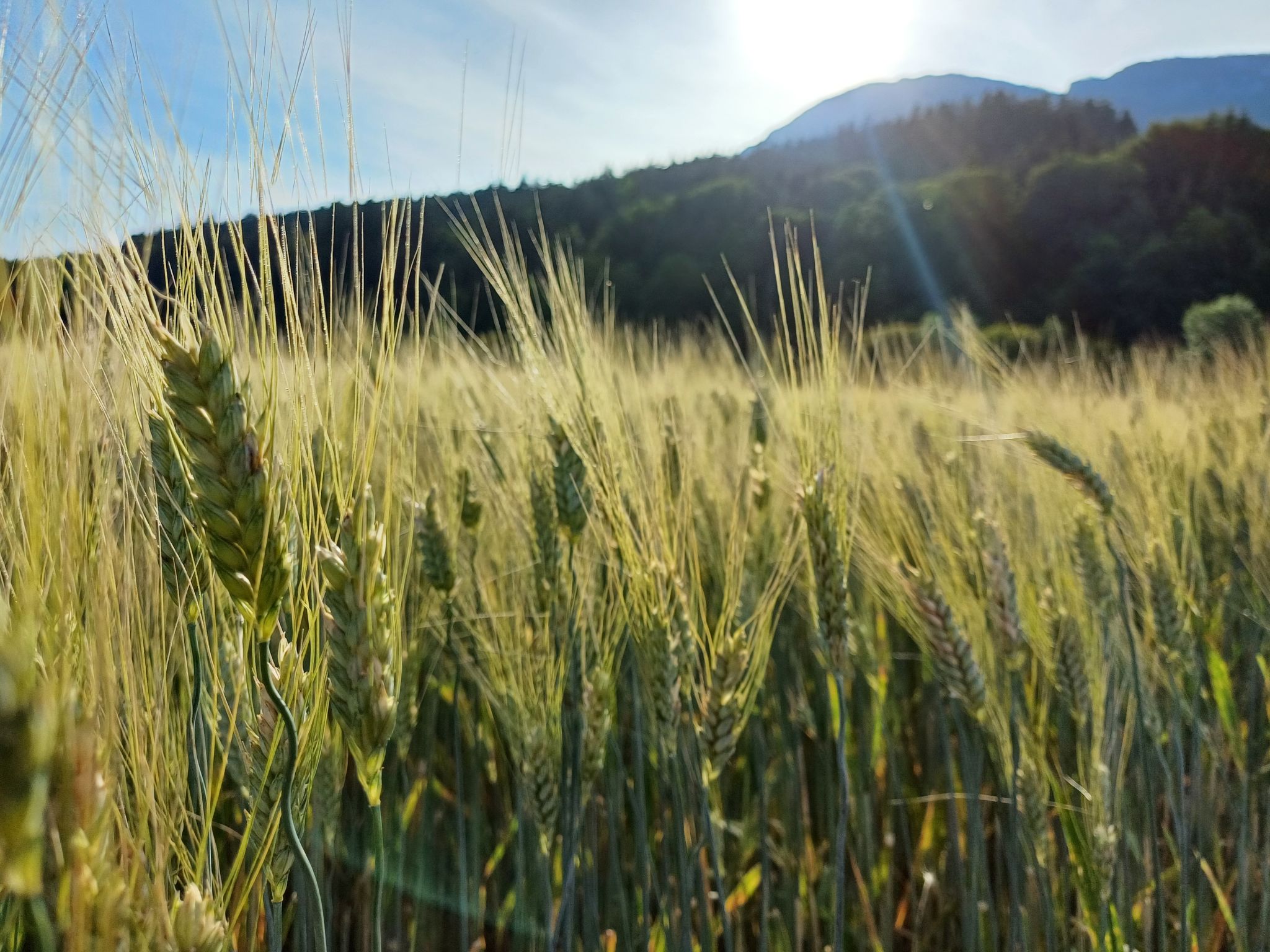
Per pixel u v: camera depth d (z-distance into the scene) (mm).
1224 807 4234
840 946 2562
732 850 4289
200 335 1452
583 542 3412
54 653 1324
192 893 1430
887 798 4422
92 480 1572
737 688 2660
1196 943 3533
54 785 1124
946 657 3068
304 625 1843
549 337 3111
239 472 1399
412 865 3830
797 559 3432
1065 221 45438
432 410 4223
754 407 4480
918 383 6371
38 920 1194
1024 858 3803
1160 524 4102
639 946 3518
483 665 3271
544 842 2904
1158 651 3785
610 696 3018
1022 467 4590
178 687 2166
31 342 1431
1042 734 3574
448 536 3107
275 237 1626
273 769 1772
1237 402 6273
